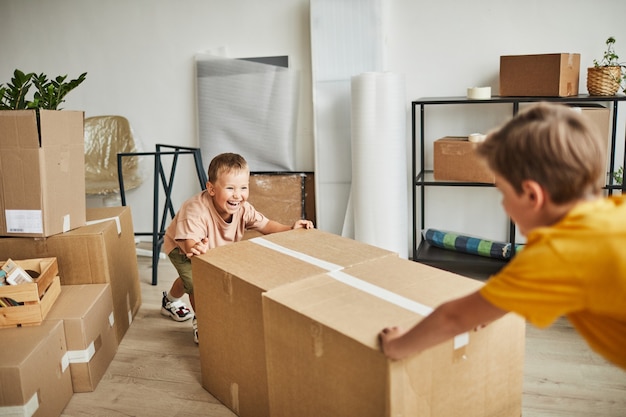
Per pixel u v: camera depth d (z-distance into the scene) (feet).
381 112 11.27
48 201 8.06
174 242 8.60
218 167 8.07
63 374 7.39
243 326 6.44
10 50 14.39
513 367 5.69
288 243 7.26
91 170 13.97
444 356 4.98
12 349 6.67
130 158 13.91
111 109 14.16
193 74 13.52
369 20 11.80
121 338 9.13
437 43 11.83
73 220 8.58
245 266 6.57
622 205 3.63
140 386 7.82
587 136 3.58
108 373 8.18
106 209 9.75
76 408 7.39
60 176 8.24
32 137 7.79
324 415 5.41
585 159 3.54
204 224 8.29
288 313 5.51
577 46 11.20
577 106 10.41
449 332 4.17
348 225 12.37
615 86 10.22
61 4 13.93
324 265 6.44
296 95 12.87
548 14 11.21
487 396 5.48
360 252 6.82
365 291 5.75
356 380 4.95
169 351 8.75
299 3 12.59
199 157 12.32
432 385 4.94
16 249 8.32
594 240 3.43
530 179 3.64
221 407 7.27
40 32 14.16
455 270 11.73
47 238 8.29
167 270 12.35
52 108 8.82
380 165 11.43
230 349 6.84
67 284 8.48
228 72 13.08
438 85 12.00
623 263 3.36
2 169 7.95
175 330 9.45
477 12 11.51
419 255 11.50
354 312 5.32
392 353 4.54
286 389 5.83
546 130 3.57
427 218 12.53
